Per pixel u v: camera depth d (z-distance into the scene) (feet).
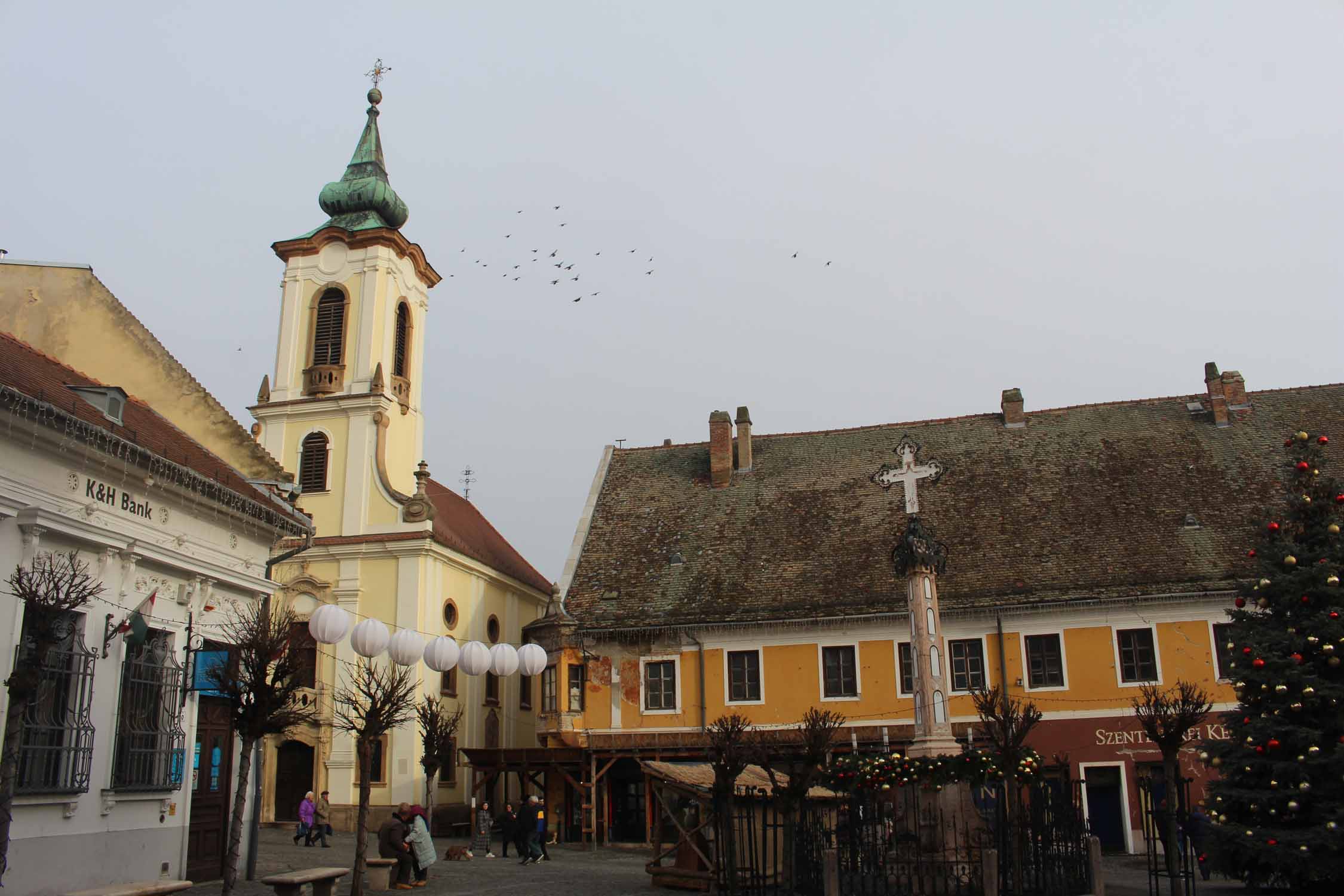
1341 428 112.27
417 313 141.79
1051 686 100.42
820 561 112.47
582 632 110.63
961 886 49.47
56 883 48.98
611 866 82.28
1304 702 55.72
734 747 50.98
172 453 62.23
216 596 63.77
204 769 63.62
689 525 121.49
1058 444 120.37
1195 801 93.66
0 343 59.06
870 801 52.75
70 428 50.47
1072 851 51.96
